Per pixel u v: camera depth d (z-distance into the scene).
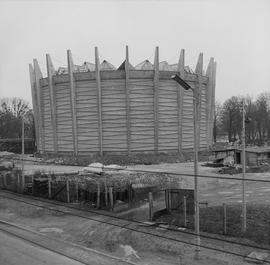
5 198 34.06
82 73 68.62
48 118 75.31
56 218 26.58
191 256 17.55
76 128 69.62
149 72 67.94
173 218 23.25
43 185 34.53
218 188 36.59
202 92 74.69
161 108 68.44
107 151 68.44
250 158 55.50
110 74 68.00
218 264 16.48
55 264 17.34
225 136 143.88
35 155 74.38
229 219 21.83
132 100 68.06
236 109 116.94
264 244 18.20
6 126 133.00
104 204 28.41
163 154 67.25
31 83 79.81
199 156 69.06
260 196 32.03
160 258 17.73
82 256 18.45
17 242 21.03
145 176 37.34
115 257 18.23
